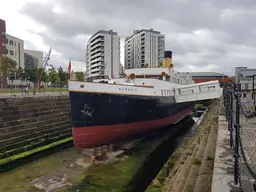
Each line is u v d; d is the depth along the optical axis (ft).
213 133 40.04
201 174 21.09
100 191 34.32
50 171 41.98
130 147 55.72
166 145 59.88
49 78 175.63
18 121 53.57
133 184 36.81
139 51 334.65
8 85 170.71
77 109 42.88
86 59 363.76
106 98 44.62
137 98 49.67
